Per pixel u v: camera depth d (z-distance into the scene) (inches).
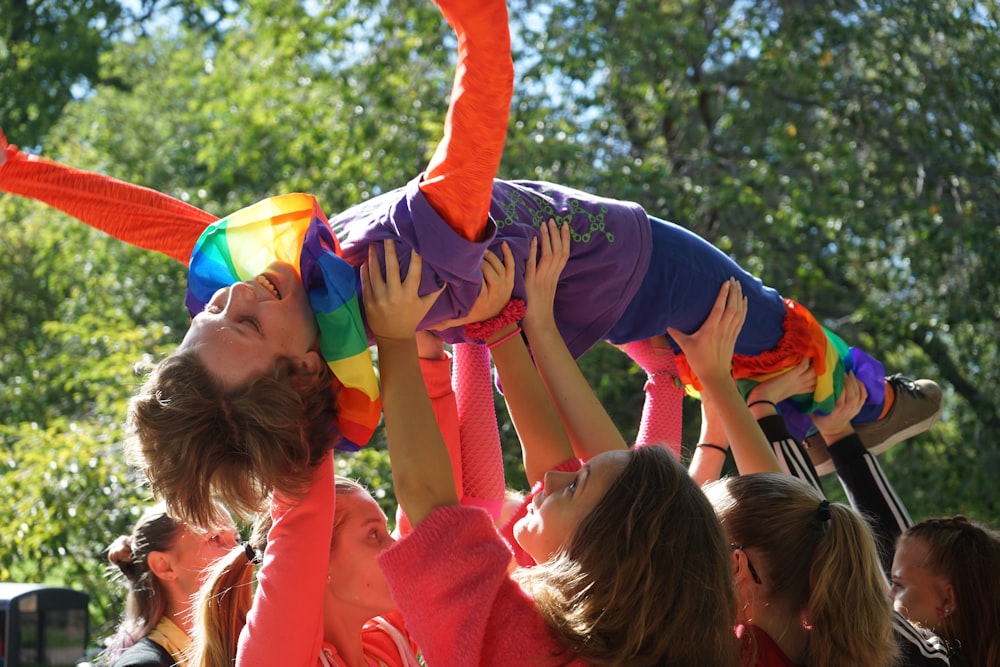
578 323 93.9
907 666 86.1
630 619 65.4
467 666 65.8
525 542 76.0
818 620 74.0
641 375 269.0
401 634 88.3
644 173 276.2
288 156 329.1
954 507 288.5
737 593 74.5
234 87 373.4
